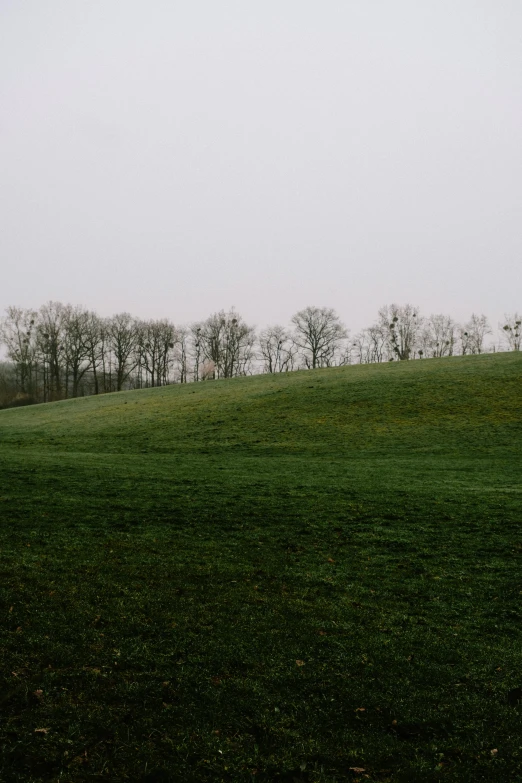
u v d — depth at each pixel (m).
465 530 15.24
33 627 8.39
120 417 47.59
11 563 11.37
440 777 5.52
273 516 16.64
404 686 7.25
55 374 99.44
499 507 17.72
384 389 48.88
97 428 43.00
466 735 6.26
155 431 40.22
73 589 10.09
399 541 14.24
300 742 6.01
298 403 46.44
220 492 20.03
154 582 10.78
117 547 13.09
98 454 32.12
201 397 55.12
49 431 43.25
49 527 14.62
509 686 7.30
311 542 14.16
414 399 45.00
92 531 14.45
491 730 6.34
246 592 10.50
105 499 18.38
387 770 5.62
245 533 14.84
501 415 39.31
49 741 5.79
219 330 108.88
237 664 7.65
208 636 8.48
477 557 13.04
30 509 16.55
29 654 7.56
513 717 6.59
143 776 5.39
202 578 11.20
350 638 8.66
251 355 113.56
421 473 24.98
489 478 23.59
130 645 8.02
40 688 6.75
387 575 11.81
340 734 6.19
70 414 53.81
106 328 102.94
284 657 7.92
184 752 5.75
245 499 18.91
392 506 17.95
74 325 98.44
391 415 41.19
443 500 18.83
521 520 16.08
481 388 46.66
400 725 6.41
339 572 11.94
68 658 7.51
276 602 10.06
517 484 22.06
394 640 8.64
